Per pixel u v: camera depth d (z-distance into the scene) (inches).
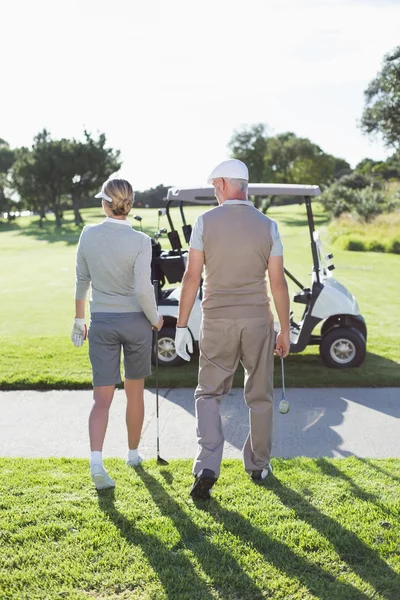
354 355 244.4
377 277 585.0
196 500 125.5
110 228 134.0
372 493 129.0
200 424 126.6
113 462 148.6
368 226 1062.4
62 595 95.3
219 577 99.1
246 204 126.6
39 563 103.3
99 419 132.3
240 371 238.4
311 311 238.1
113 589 96.7
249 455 136.3
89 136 2140.7
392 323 356.5
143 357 138.4
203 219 125.9
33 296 500.7
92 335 135.4
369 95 1282.0
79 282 138.3
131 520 116.6
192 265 126.8
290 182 2635.3
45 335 331.3
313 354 274.8
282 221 1777.8
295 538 110.3
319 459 150.2
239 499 126.1
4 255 1009.5
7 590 96.3
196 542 109.8
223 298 125.3
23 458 153.2
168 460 153.6
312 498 126.6
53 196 2121.1
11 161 3198.8
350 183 1947.6
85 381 223.9
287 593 95.3
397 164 1376.7
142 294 132.7
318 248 255.3
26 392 218.4
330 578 99.3
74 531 113.3
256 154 2613.2
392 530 112.8
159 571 101.0
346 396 210.8
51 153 2078.0
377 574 100.0
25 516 118.2
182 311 129.3
